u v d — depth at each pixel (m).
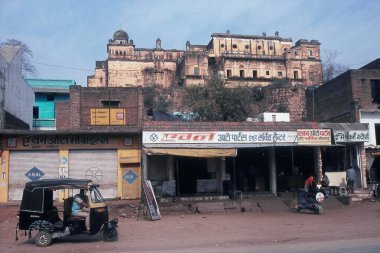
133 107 28.45
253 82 69.75
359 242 11.19
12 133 22.17
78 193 12.95
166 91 61.53
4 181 22.27
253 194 22.72
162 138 21.33
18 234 13.59
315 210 18.33
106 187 22.80
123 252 10.45
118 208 19.41
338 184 23.97
